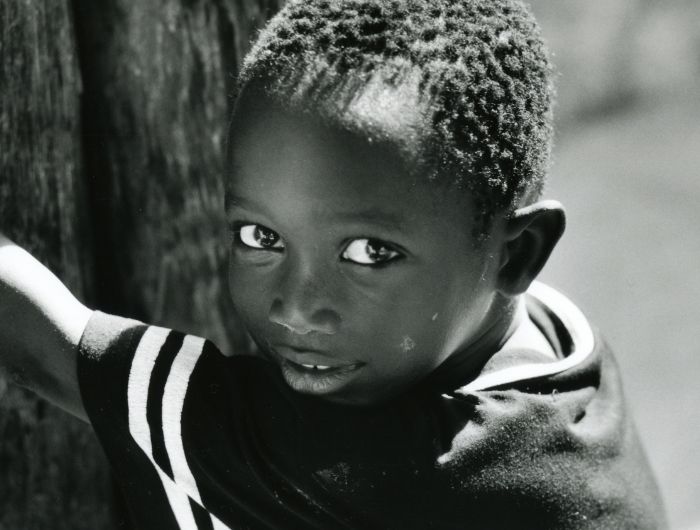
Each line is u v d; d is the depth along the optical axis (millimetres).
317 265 2016
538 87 2270
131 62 3016
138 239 3146
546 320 2598
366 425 2141
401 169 1964
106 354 2205
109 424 2217
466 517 2121
